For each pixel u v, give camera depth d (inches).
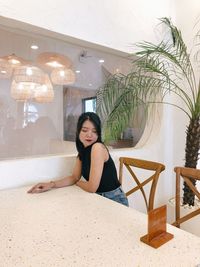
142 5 100.7
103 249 36.4
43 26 72.4
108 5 88.4
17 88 89.6
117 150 98.5
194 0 109.2
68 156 79.3
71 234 41.1
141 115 108.1
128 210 51.8
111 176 69.9
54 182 68.0
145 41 101.8
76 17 79.7
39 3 71.2
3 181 66.4
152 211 38.9
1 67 85.9
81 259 33.9
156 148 110.3
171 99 116.4
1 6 64.4
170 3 114.0
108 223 45.3
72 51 94.9
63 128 99.3
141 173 103.9
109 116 95.0
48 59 93.0
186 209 95.0
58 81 97.9
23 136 90.7
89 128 68.8
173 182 120.3
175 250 36.3
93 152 65.8
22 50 87.2
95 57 100.3
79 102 102.4
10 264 32.7
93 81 101.7
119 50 93.0
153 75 100.9
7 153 86.6
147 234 38.9
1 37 82.7
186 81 110.0
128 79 95.6
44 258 34.2
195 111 95.3
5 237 40.1
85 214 49.6
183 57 101.8
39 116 94.6
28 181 71.0
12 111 89.0
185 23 113.0
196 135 95.5
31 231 42.2
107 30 88.7
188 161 97.1
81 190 66.2
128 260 33.6
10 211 51.1
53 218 47.6
